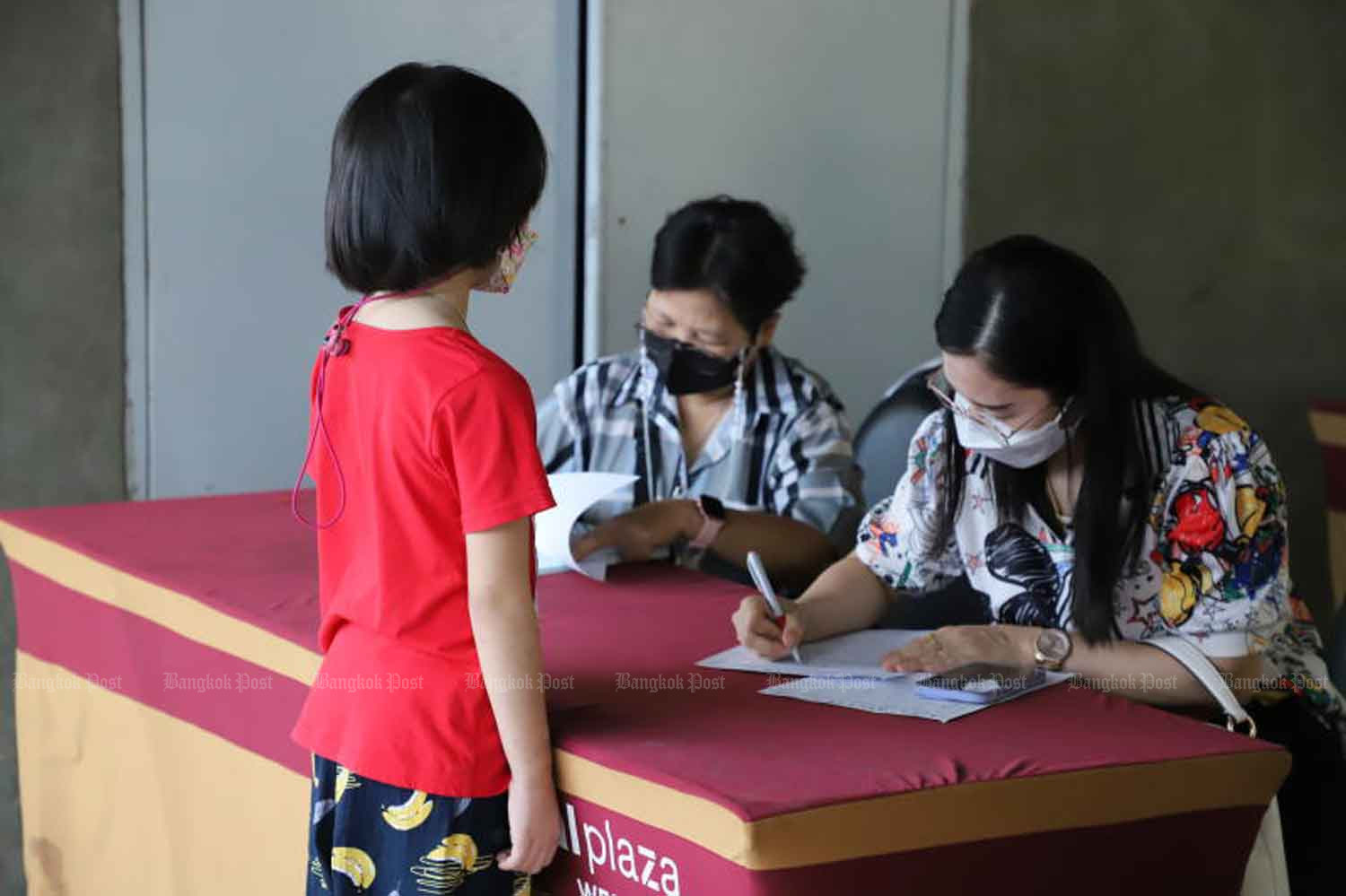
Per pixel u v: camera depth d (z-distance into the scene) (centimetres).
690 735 142
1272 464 174
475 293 335
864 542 197
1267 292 446
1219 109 427
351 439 141
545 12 335
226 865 188
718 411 252
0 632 325
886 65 360
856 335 367
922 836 127
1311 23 438
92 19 308
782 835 120
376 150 134
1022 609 189
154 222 317
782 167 348
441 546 136
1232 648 171
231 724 184
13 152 306
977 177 383
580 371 261
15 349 311
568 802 140
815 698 156
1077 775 135
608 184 326
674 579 213
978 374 165
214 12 314
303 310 331
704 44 333
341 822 139
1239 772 143
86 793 220
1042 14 388
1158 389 175
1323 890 182
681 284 233
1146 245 421
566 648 176
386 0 325
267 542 219
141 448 322
